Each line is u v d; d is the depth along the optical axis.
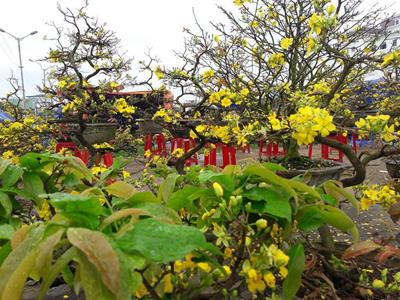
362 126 1.52
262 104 3.54
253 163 1.14
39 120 4.40
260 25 3.76
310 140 1.44
